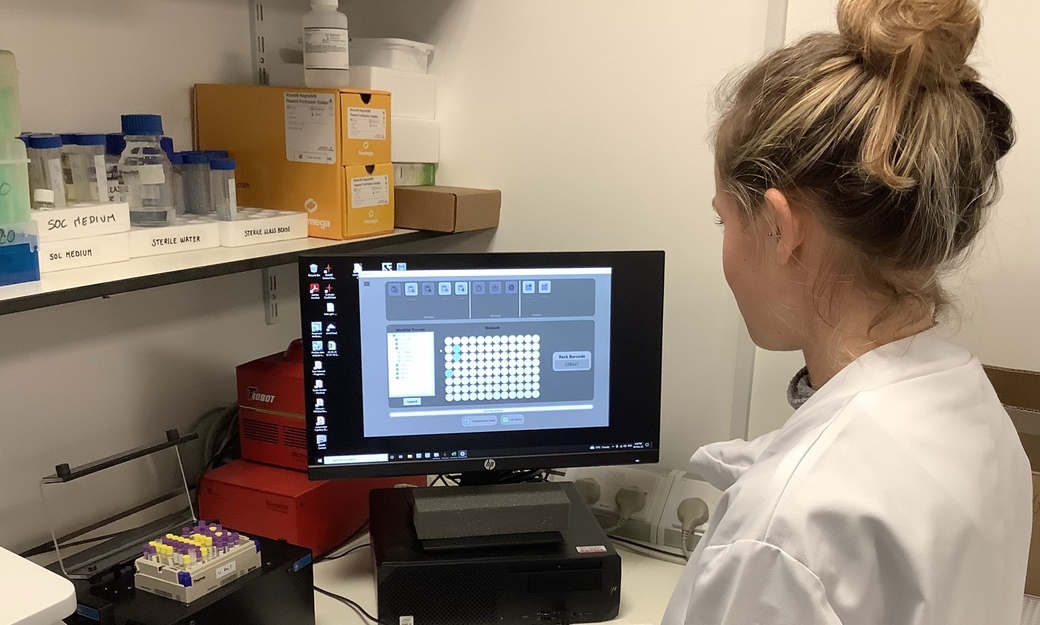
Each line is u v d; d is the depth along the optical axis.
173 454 1.43
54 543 1.15
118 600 1.00
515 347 1.26
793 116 0.65
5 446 1.18
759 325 0.77
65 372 1.25
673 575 1.32
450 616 1.16
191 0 1.39
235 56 1.49
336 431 1.23
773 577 0.61
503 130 1.60
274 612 1.08
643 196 1.50
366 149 1.40
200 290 1.45
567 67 1.52
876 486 0.62
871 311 0.70
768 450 0.73
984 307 1.25
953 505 0.63
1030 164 1.21
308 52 1.38
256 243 1.30
